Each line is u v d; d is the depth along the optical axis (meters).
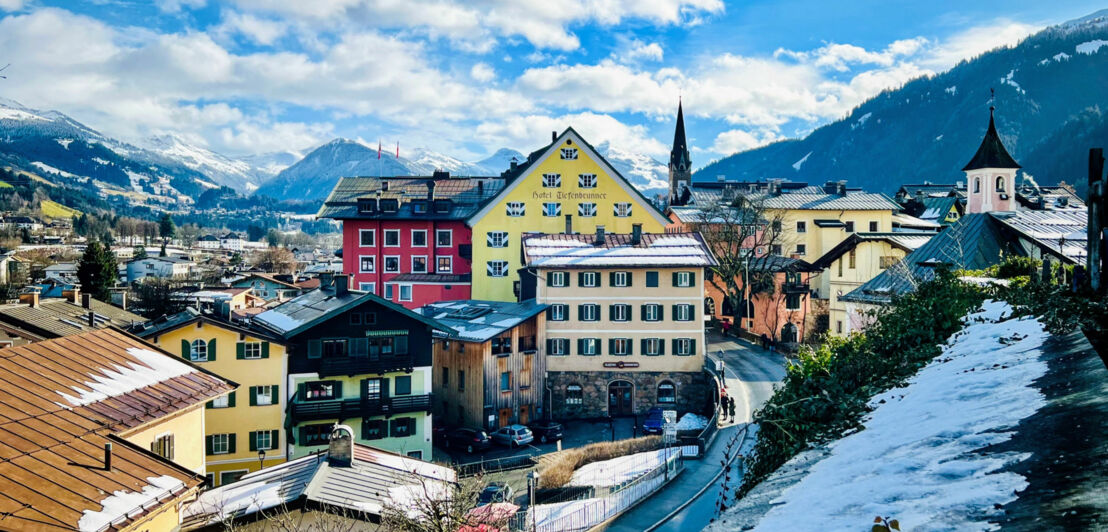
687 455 41.56
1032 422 7.11
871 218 96.62
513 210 73.06
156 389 29.06
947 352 14.08
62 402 24.84
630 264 57.81
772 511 7.38
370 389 47.66
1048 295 14.17
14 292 105.19
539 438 52.41
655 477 36.81
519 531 28.05
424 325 48.59
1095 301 11.45
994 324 14.69
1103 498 4.72
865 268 59.31
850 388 15.69
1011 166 55.44
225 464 44.72
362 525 23.25
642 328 58.31
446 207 80.75
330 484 24.91
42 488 19.62
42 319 47.78
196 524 23.06
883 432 9.38
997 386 9.21
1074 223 45.09
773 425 14.78
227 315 48.66
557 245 61.81
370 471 26.75
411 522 19.48
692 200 110.62
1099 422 6.25
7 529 17.58
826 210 96.06
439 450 51.28
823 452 9.66
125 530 19.61
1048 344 10.55
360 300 46.78
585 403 58.25
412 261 80.00
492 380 53.41
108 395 26.88
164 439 28.11
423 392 48.69
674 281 58.38
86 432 23.52
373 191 83.44
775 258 83.12
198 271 194.00
